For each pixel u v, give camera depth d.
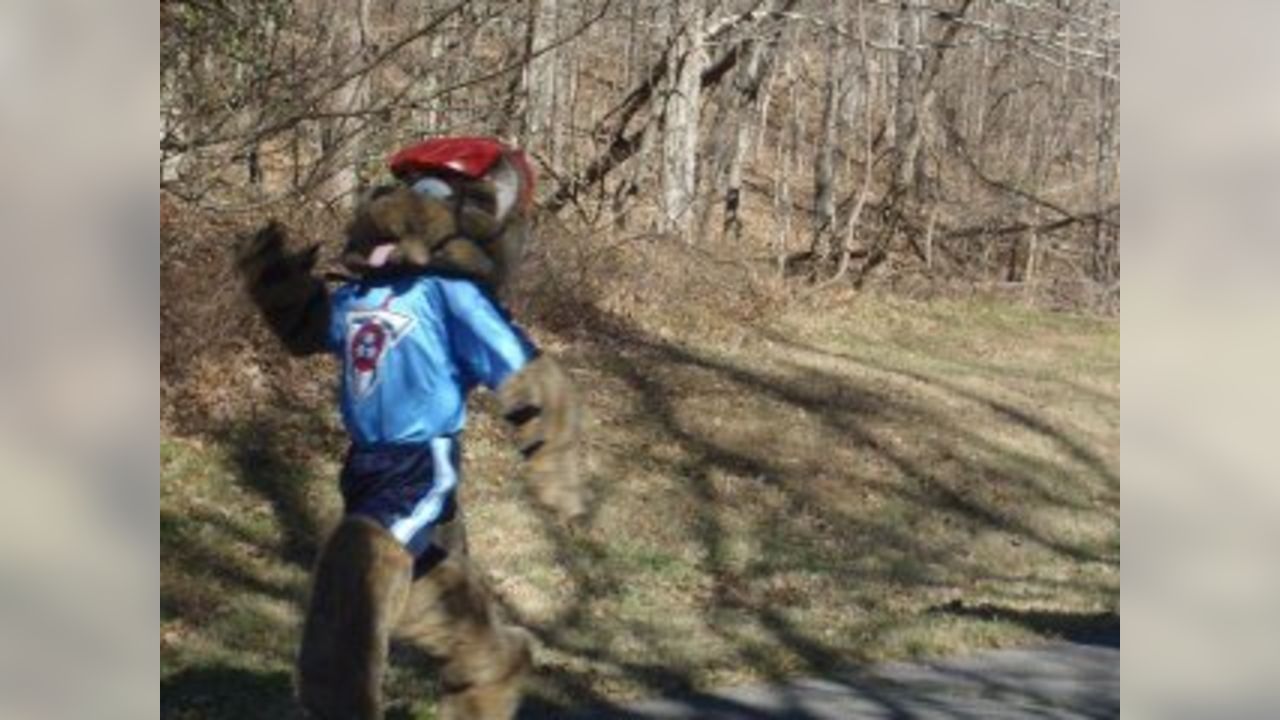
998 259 27.69
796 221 27.83
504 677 4.98
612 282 18.41
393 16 15.20
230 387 12.64
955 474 14.78
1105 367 21.31
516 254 5.03
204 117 12.68
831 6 24.02
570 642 8.59
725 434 14.76
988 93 29.30
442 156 4.94
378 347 4.77
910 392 17.75
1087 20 23.34
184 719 6.62
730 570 10.88
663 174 20.44
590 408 14.82
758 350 18.44
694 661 8.34
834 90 25.00
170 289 12.05
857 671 8.38
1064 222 25.73
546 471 4.67
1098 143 28.14
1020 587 11.23
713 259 20.09
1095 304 26.09
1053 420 17.64
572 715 7.13
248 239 4.99
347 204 13.69
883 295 23.77
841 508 13.20
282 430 12.26
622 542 11.27
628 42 22.44
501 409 4.72
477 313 4.75
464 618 4.90
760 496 13.16
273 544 10.06
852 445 15.16
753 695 7.75
